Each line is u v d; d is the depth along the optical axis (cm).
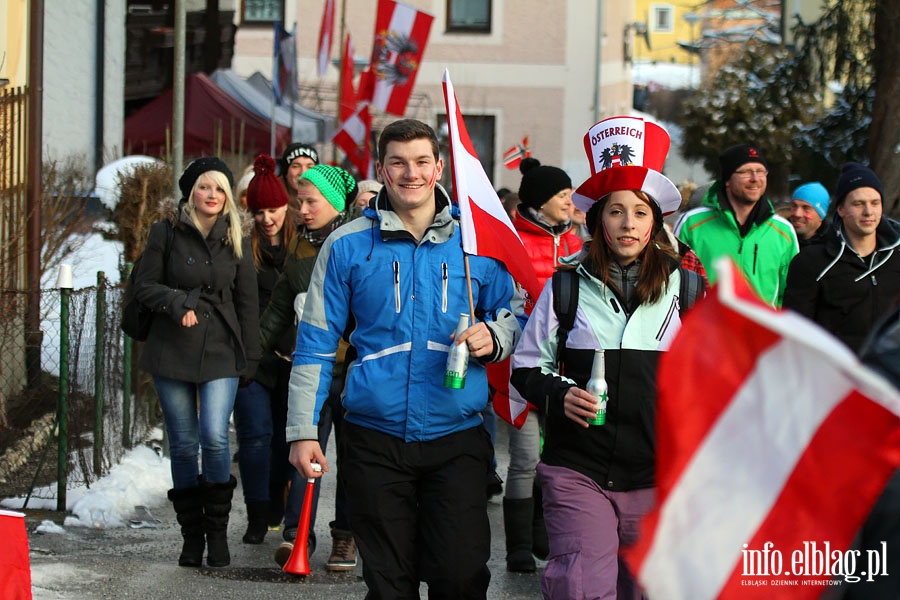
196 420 1781
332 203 1844
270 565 1800
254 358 1778
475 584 1214
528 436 1819
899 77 3500
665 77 15200
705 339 578
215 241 1747
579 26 8394
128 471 2288
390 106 5297
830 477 582
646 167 1209
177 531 1989
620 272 1230
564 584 1163
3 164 2422
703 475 587
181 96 2770
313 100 7875
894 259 1698
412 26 5266
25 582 1063
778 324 529
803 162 4653
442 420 1222
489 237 1289
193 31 6681
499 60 8388
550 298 1236
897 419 566
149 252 1750
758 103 8325
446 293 1246
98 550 1831
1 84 2527
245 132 5684
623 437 1196
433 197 1290
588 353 1216
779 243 2028
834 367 569
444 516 1212
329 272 1261
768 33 9812
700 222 2048
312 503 1825
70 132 4147
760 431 582
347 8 8219
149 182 2927
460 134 1354
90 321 2203
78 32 4216
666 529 592
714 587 588
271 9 8294
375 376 1224
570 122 8444
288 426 1252
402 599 1204
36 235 2539
